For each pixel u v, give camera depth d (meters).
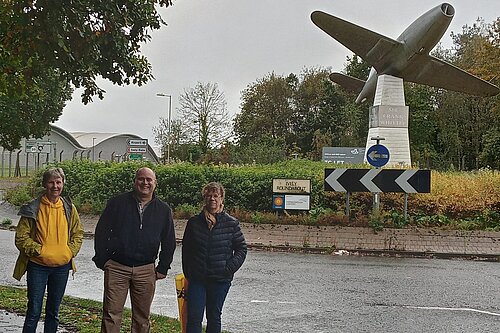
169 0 9.47
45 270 6.93
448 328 8.77
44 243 6.86
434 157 55.84
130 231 6.55
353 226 19.28
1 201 30.88
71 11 7.98
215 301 6.93
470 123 56.97
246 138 80.56
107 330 6.54
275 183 20.39
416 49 27.36
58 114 44.19
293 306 10.11
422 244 18.38
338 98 74.44
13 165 64.62
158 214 6.69
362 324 8.91
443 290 11.84
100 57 8.96
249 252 17.33
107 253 6.61
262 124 80.44
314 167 24.44
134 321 6.79
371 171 19.41
